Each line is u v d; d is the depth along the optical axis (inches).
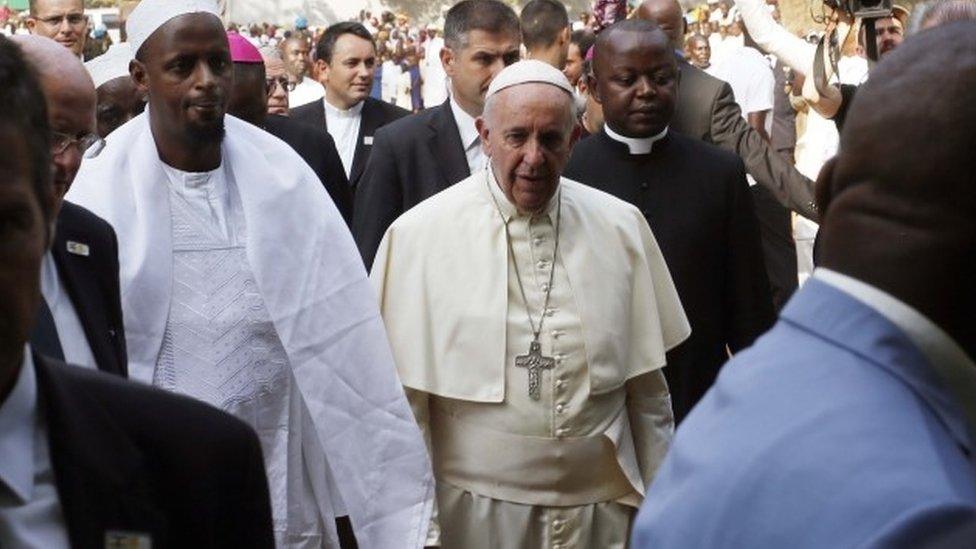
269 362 272.4
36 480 128.6
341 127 562.9
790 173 400.8
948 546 98.1
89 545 128.8
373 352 278.4
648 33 350.3
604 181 351.3
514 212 291.1
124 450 131.4
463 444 290.2
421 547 275.9
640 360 297.4
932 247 109.3
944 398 108.4
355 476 275.7
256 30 1968.5
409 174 387.9
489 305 287.4
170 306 266.8
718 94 406.6
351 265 278.4
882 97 111.7
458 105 394.0
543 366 285.7
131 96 380.5
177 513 134.5
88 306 203.2
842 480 102.7
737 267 349.7
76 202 266.5
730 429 109.8
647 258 302.5
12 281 119.6
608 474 290.7
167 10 267.4
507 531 286.8
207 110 267.9
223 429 137.0
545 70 291.9
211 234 270.7
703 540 106.9
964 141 108.9
